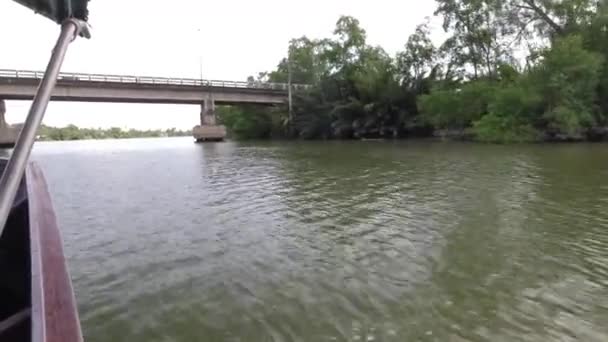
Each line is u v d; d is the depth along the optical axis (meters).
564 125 21.75
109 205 8.94
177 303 4.14
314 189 10.20
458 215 7.11
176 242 6.15
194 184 11.62
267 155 21.14
